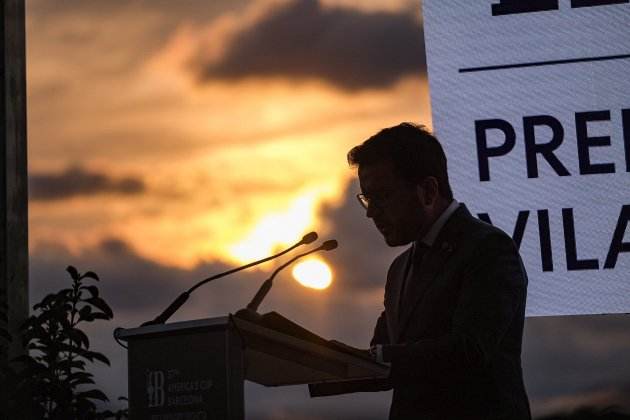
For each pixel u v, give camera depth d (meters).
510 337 4.55
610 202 8.28
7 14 9.09
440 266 4.60
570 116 8.45
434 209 4.69
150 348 4.23
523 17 8.59
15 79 9.10
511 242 4.57
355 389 4.96
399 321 4.74
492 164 8.42
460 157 8.46
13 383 7.20
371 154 4.68
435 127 8.51
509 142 8.44
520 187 8.38
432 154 4.70
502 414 4.44
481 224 4.65
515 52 8.57
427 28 8.63
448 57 8.59
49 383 7.25
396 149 4.64
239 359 4.06
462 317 4.35
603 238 8.25
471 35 8.57
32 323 7.41
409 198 4.64
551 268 8.24
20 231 8.95
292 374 4.51
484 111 8.51
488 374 4.47
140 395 4.23
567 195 8.30
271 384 4.75
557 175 8.34
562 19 8.54
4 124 8.96
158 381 4.19
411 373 4.31
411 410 4.52
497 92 8.52
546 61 8.52
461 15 8.59
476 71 8.55
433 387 4.49
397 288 4.91
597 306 8.18
